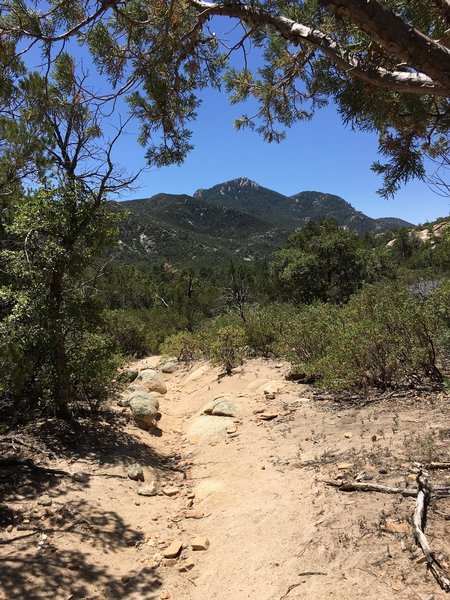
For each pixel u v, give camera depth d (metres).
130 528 4.28
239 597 3.06
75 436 6.24
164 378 13.03
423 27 2.47
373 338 6.57
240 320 13.86
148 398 8.23
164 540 4.08
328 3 1.73
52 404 6.52
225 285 29.41
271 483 4.55
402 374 6.43
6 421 6.60
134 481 5.29
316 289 26.08
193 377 11.52
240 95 4.21
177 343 14.59
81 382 7.16
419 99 2.66
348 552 3.08
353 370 6.59
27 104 4.45
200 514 4.45
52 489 4.74
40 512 4.26
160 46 3.07
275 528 3.72
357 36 2.43
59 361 6.52
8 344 5.53
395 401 6.00
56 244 6.14
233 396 8.35
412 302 7.00
